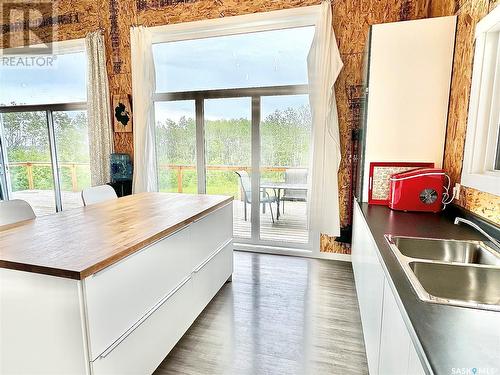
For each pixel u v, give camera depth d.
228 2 3.48
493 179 1.57
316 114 3.27
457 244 1.57
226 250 2.80
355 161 3.32
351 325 2.28
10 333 1.34
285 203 3.85
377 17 3.05
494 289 1.23
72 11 4.15
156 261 1.69
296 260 3.58
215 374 1.80
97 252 1.37
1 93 4.92
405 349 0.94
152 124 4.09
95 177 4.31
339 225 3.41
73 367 1.27
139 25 3.87
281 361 1.91
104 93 4.11
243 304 2.58
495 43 1.72
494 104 1.74
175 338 1.92
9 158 5.25
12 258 1.29
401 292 1.02
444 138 2.35
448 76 2.27
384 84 2.41
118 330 1.41
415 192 2.26
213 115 3.91
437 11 2.71
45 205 5.24
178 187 4.24
